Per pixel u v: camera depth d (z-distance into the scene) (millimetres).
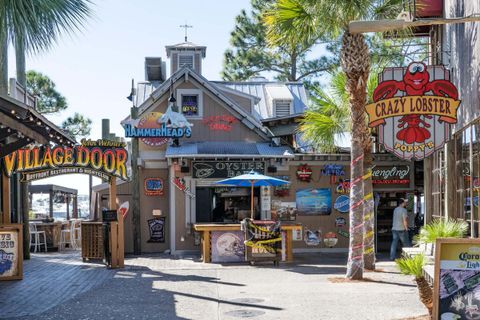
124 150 17188
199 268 16047
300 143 21625
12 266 13781
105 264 16906
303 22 13492
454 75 12875
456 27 12664
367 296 10828
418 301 10188
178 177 20359
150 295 11453
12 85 18344
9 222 16844
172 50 26969
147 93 25234
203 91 21391
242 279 13734
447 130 10734
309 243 20812
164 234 20984
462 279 6707
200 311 9781
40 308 10195
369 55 13500
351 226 13359
